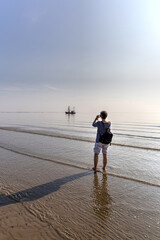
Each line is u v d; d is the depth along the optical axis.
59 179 4.92
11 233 2.59
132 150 8.48
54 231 2.66
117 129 19.72
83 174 5.31
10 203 3.55
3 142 10.47
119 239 2.48
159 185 4.46
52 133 14.73
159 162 6.49
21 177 5.04
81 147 9.10
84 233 2.62
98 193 4.06
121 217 3.07
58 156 7.35
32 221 2.92
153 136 13.71
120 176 5.12
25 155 7.52
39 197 3.84
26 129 18.06
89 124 27.41
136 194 4.00
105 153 5.56
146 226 2.80
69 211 3.27
